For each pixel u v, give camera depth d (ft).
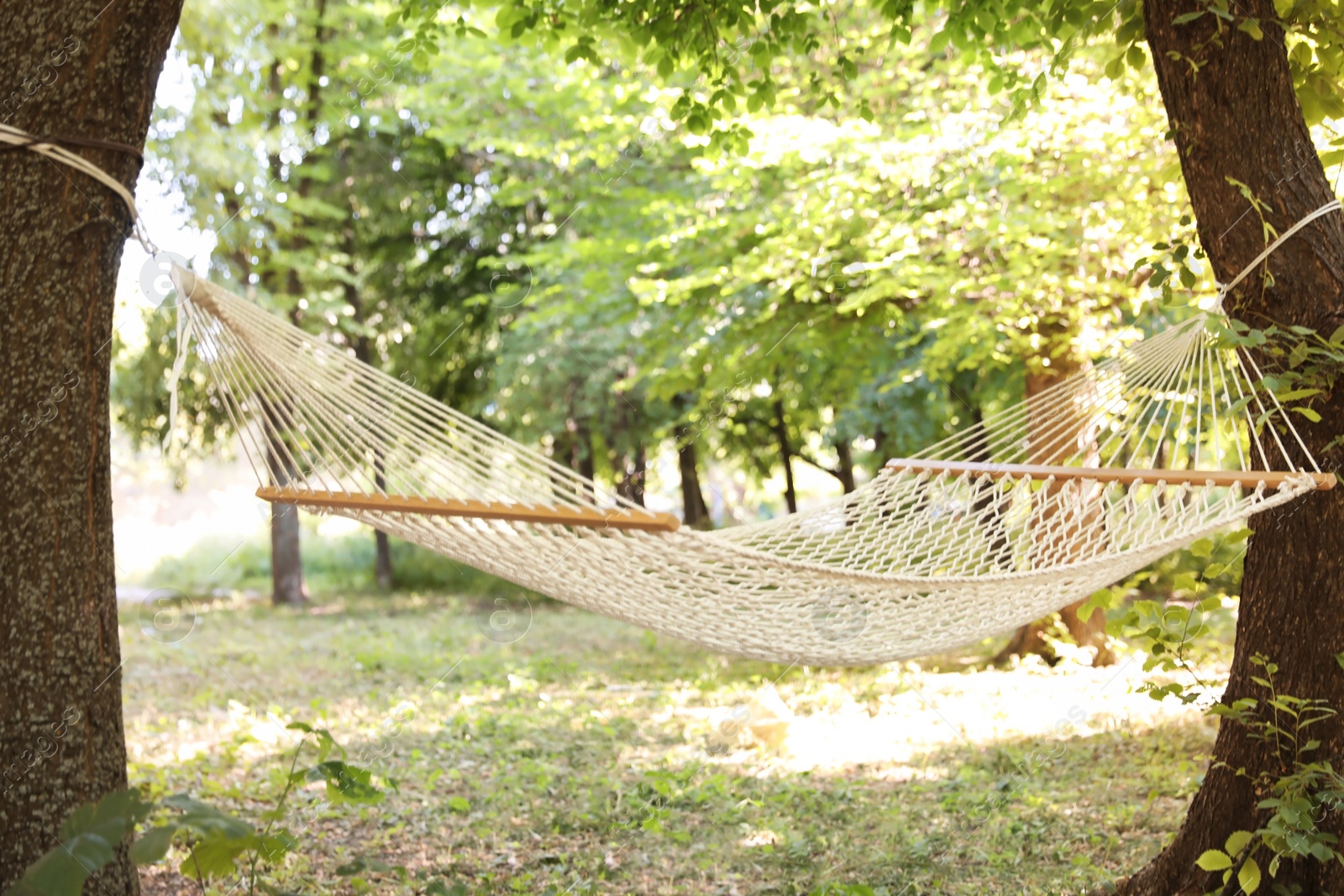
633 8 12.39
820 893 9.53
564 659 25.89
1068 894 9.85
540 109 26.17
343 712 19.20
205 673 23.95
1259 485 8.07
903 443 34.78
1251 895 8.18
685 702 20.40
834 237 21.42
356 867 6.68
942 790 13.67
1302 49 9.61
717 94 12.92
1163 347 9.64
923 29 20.22
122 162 6.93
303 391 7.30
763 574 7.23
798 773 14.62
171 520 46.50
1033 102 11.60
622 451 40.09
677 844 11.75
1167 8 8.66
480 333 43.11
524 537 6.81
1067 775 14.19
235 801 13.19
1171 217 17.87
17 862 6.53
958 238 20.68
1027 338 20.94
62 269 6.72
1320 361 7.97
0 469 6.64
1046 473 10.12
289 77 34.81
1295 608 8.30
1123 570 8.59
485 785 14.34
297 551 40.27
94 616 6.95
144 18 6.89
